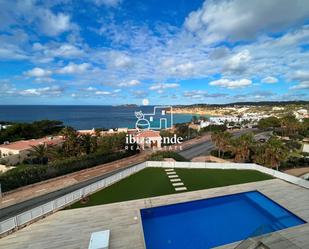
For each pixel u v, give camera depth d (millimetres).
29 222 19453
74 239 17094
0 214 24688
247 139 49531
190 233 18578
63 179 37719
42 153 46906
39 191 31719
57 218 20359
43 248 16078
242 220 20516
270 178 29922
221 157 57969
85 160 45125
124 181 29969
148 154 59500
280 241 14617
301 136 92250
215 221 20391
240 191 25578
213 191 25781
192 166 36219
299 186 26656
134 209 21812
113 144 57656
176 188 27062
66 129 50562
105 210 21734
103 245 15305
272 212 21250
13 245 16484
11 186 31703
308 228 17438
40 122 93750
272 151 39781
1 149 52125
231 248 15414
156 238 17891
